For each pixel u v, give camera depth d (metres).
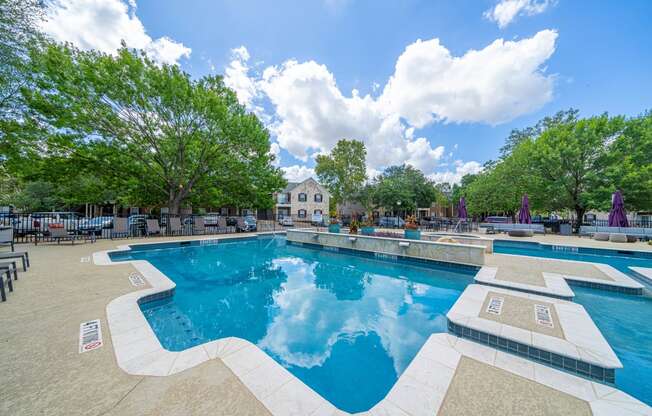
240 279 6.64
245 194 17.27
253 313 4.60
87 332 2.86
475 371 2.36
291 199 32.09
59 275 5.25
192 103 12.03
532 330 2.99
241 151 15.09
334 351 3.41
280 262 8.66
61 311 3.43
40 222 10.95
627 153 14.34
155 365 2.30
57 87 9.80
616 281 5.04
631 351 3.18
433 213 38.53
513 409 1.86
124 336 2.79
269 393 1.99
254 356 2.50
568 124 16.42
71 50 10.25
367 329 4.01
